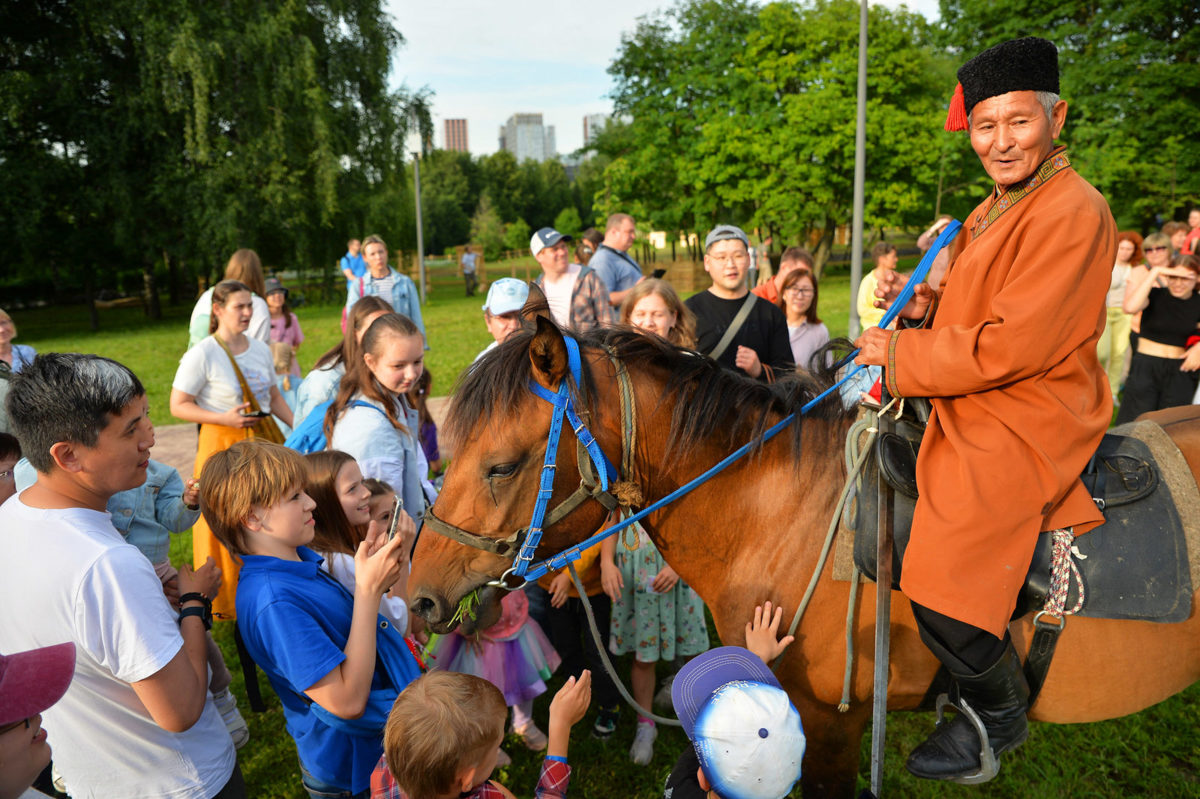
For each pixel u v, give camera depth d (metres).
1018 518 1.84
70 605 1.77
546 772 2.01
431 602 2.04
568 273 5.88
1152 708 3.54
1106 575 1.99
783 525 2.23
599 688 3.55
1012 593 1.85
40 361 1.84
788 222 25.97
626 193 30.81
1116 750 3.30
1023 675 2.09
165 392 10.78
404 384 3.25
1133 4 21.47
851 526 2.12
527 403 2.03
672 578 3.31
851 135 24.69
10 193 19.34
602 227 33.31
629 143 32.81
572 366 2.05
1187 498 2.10
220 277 23.44
